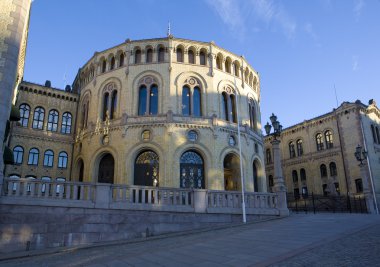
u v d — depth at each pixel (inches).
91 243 670.5
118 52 1347.2
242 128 1355.8
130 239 668.1
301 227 633.0
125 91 1272.1
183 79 1295.5
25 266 447.2
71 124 1465.3
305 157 2023.9
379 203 1626.5
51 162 1374.3
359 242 438.9
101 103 1323.8
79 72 1544.0
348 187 1740.9
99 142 1250.6
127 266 380.2
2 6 725.9
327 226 629.0
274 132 935.0
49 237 653.3
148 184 1168.8
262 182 1428.4
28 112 1376.7
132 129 1205.1
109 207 706.8
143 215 731.4
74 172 1362.0
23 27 749.3
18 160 1305.4
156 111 1262.3
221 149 1246.9
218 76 1358.3
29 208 653.9
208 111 1280.8
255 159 1428.4
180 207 764.6
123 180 1149.7
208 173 1192.8
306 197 1755.7
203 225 775.7
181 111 1248.8
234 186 1298.0
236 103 1359.5
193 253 430.6
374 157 1745.8
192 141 1207.6
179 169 1165.1
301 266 321.7
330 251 386.3
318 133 1989.4
